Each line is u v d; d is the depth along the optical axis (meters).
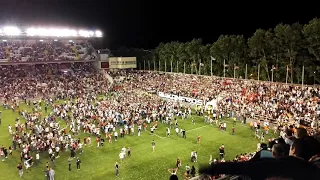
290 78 77.12
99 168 36.16
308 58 73.06
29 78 91.81
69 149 42.38
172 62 112.44
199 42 102.56
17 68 98.44
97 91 85.06
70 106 64.44
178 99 73.31
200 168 2.36
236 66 85.62
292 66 75.56
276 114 51.53
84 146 43.78
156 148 42.72
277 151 4.02
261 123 51.75
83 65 114.19
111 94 81.88
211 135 48.12
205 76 87.94
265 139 45.16
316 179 2.11
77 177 33.75
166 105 63.31
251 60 88.81
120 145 44.22
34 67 101.94
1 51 99.19
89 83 93.19
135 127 52.44
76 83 91.75
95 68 114.38
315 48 69.00
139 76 101.44
